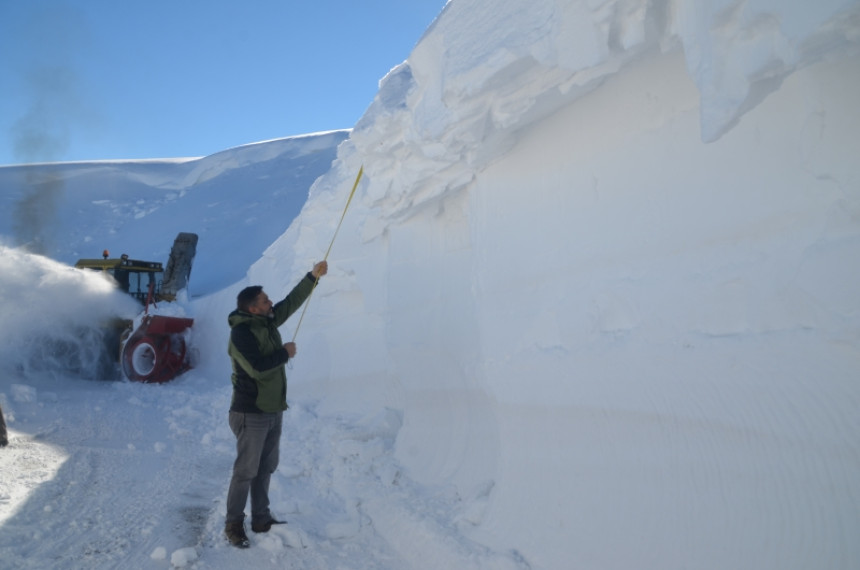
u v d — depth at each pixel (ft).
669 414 8.99
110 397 30.96
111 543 13.26
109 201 109.81
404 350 18.21
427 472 16.02
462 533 12.46
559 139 11.97
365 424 20.57
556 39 9.66
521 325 12.46
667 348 9.01
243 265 68.85
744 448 7.90
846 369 6.72
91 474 18.02
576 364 10.83
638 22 8.79
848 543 6.57
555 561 10.32
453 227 16.88
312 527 14.35
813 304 7.11
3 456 19.01
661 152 9.64
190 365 38.83
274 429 14.33
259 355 13.57
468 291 15.56
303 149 118.21
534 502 11.46
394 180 17.47
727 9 7.09
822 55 6.72
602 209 10.77
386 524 14.05
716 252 8.54
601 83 10.78
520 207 13.00
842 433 6.73
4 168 126.21
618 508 9.66
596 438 10.46
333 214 27.71
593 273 10.81
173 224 92.63
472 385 14.98
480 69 11.12
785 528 7.22
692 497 8.50
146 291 43.27
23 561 12.17
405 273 18.62
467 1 12.48
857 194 6.89
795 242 7.49
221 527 14.25
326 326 27.68
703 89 7.58
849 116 7.02
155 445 21.48
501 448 13.11
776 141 7.85
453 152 13.71
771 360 7.50
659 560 8.63
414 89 15.03
